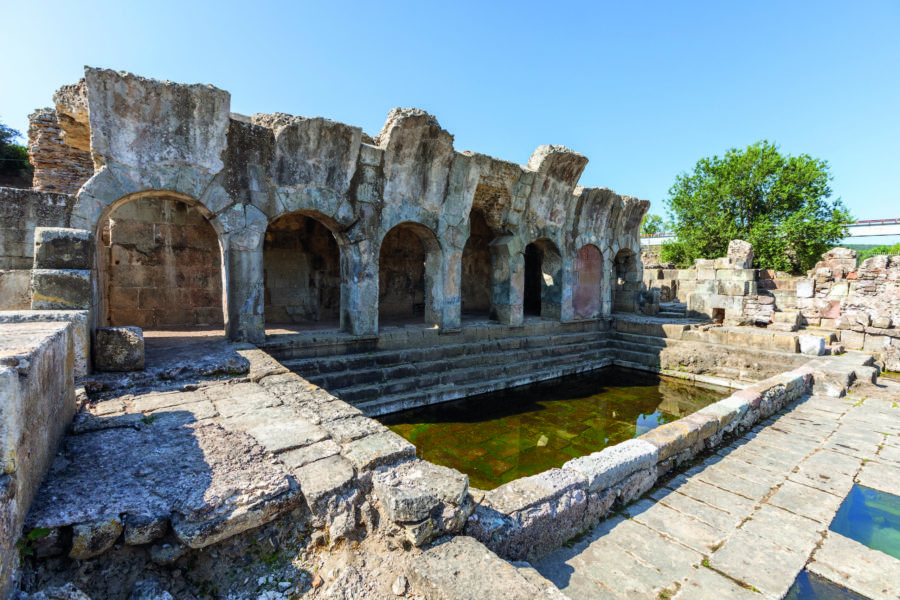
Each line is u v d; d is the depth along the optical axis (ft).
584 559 11.25
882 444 18.83
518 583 7.86
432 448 22.76
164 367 17.22
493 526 10.15
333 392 26.30
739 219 76.89
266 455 10.57
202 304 34.63
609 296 47.06
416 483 9.73
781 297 44.42
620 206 46.29
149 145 21.57
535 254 53.26
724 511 13.64
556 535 11.64
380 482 9.66
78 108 23.45
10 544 6.56
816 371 26.84
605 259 46.16
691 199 81.41
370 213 29.14
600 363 41.39
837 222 68.08
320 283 39.01
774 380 24.54
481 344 35.22
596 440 24.32
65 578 7.35
